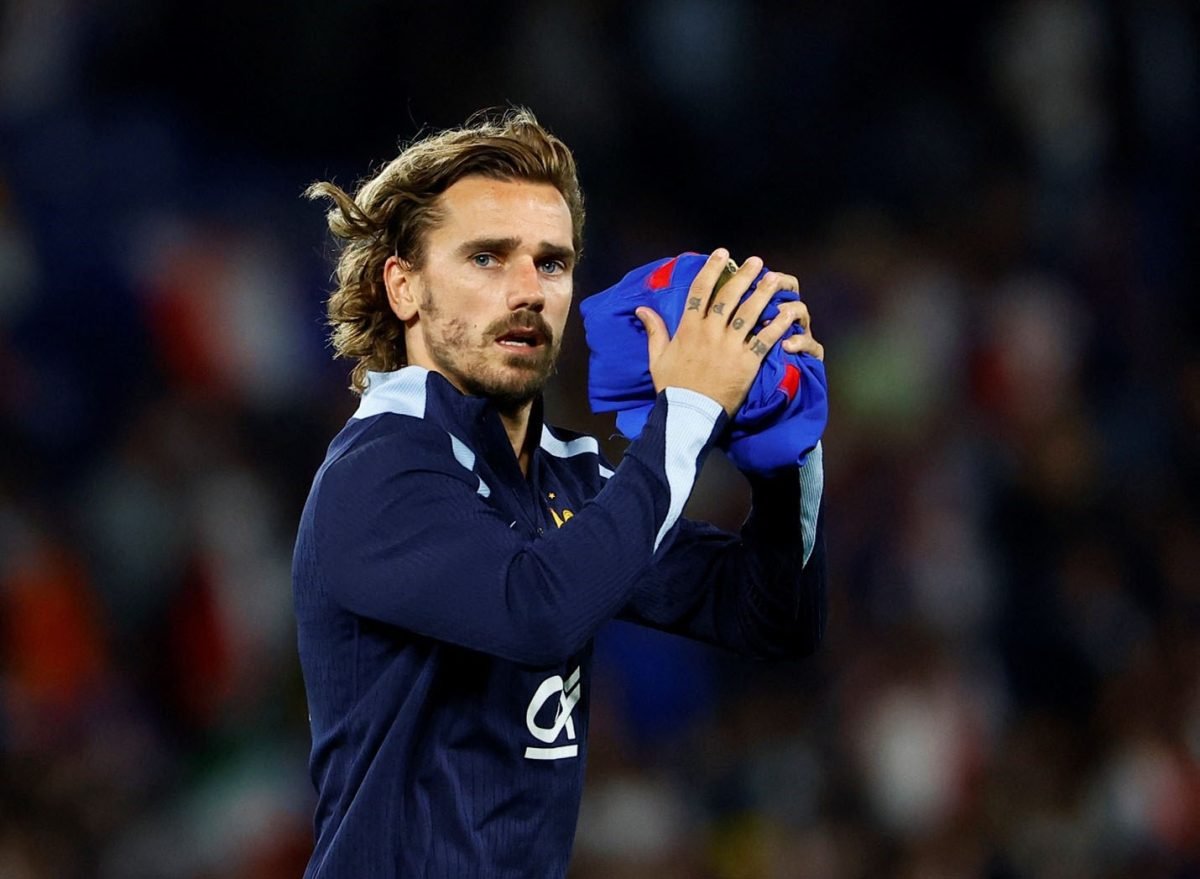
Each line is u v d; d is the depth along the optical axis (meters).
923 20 38.81
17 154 30.14
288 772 24.16
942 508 30.28
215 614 25.58
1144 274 37.38
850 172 37.28
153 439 26.92
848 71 38.12
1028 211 36.72
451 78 34.19
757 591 10.25
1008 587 29.52
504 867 9.13
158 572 25.70
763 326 9.62
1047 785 26.28
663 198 36.09
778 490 10.02
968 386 33.19
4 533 24.52
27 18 31.89
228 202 31.50
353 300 9.95
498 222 9.27
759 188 36.72
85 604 25.03
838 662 27.55
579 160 34.56
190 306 28.89
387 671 9.07
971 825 25.22
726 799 24.83
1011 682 28.45
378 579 8.72
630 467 8.94
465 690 9.12
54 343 28.47
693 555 10.48
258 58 33.16
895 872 24.36
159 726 24.89
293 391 29.48
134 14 32.66
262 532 27.11
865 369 32.50
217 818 23.41
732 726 25.64
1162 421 33.81
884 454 30.81
